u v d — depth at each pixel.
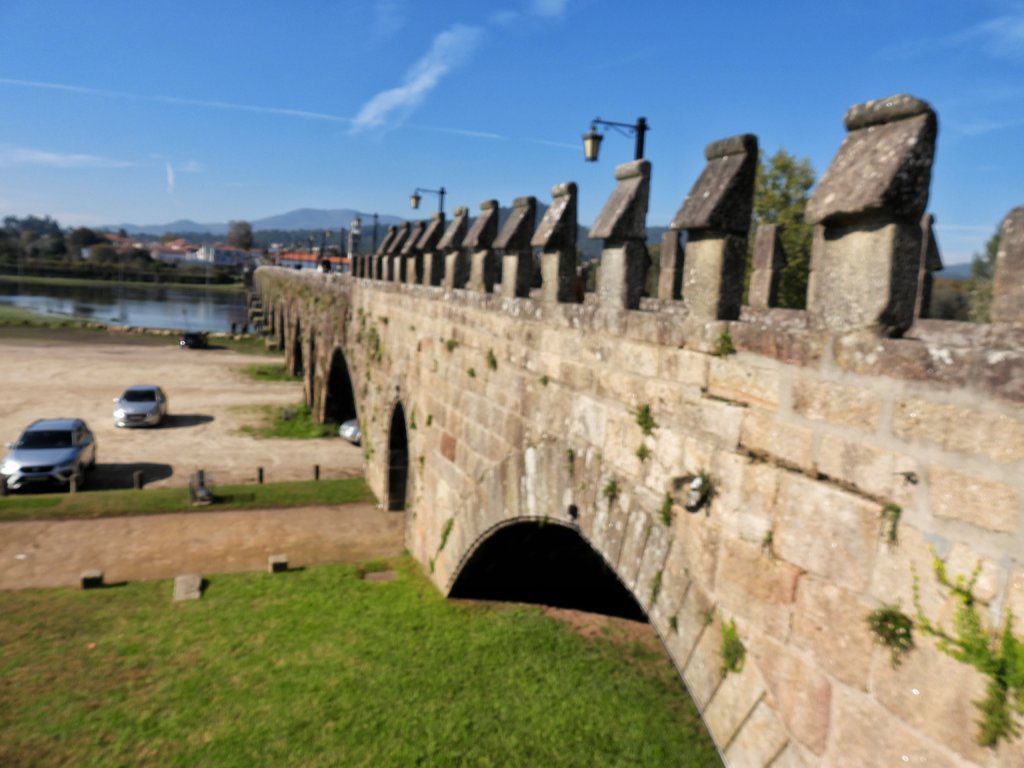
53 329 66.62
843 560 4.86
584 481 8.36
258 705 10.62
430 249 15.09
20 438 23.22
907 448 4.41
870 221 4.66
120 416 31.56
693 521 6.39
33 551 16.69
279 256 116.25
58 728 10.04
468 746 9.87
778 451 5.44
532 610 13.88
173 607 13.89
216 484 23.69
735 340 5.89
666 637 6.76
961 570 4.09
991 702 3.93
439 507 14.18
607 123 13.29
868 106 4.83
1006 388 3.86
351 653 12.13
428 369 14.92
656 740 10.23
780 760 5.35
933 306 15.25
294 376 47.84
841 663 4.87
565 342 8.81
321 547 17.41
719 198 5.94
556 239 9.03
